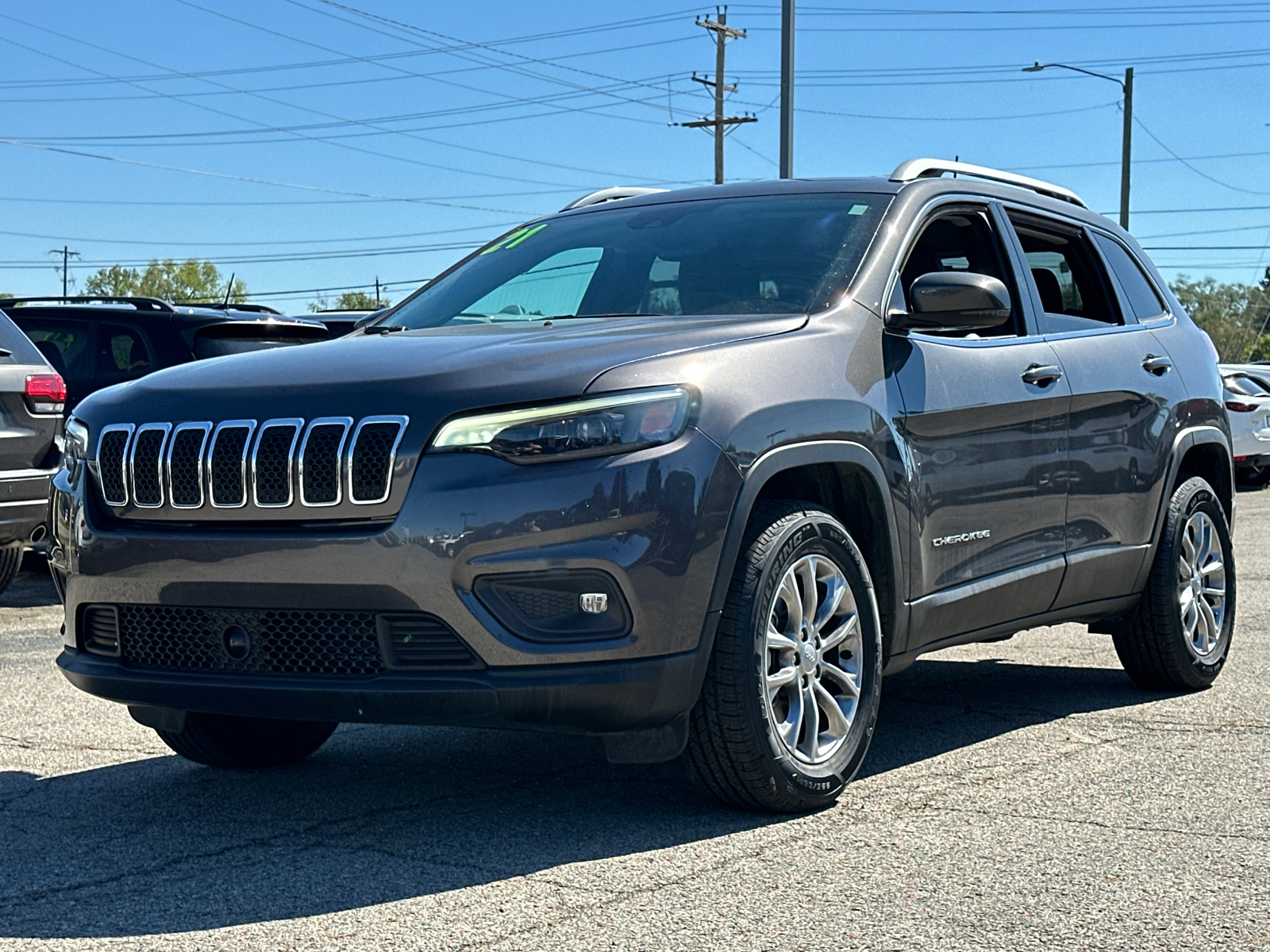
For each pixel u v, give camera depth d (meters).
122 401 3.99
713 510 3.64
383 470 3.53
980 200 5.14
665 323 4.20
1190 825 3.84
